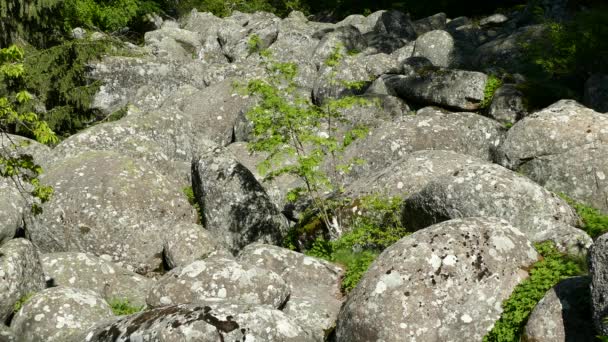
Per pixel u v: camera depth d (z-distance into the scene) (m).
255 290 8.71
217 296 8.59
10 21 18.84
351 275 9.83
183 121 16.47
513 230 8.30
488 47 19.92
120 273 11.05
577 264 8.23
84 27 28.53
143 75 21.69
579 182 10.98
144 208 12.07
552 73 16.88
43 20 19.20
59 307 9.04
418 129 13.66
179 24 33.56
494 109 15.05
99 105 21.06
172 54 26.67
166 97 21.00
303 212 12.56
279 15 37.28
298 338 7.33
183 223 11.80
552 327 6.86
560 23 18.69
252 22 30.53
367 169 13.48
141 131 15.66
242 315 7.23
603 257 6.52
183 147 16.20
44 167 14.59
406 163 11.85
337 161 13.83
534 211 9.58
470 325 7.55
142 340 7.13
